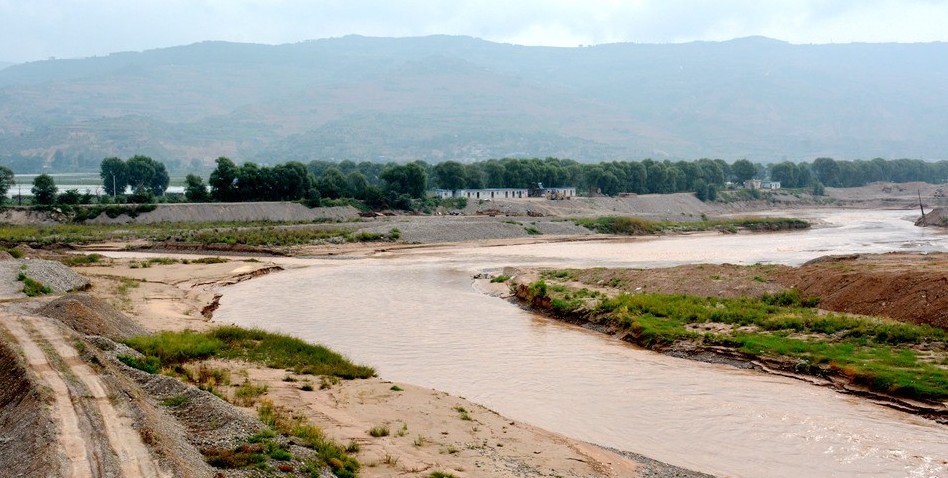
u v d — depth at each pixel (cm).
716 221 17512
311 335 4991
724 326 4700
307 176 16975
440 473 2295
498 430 2864
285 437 2427
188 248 11469
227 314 5853
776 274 5831
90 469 1870
